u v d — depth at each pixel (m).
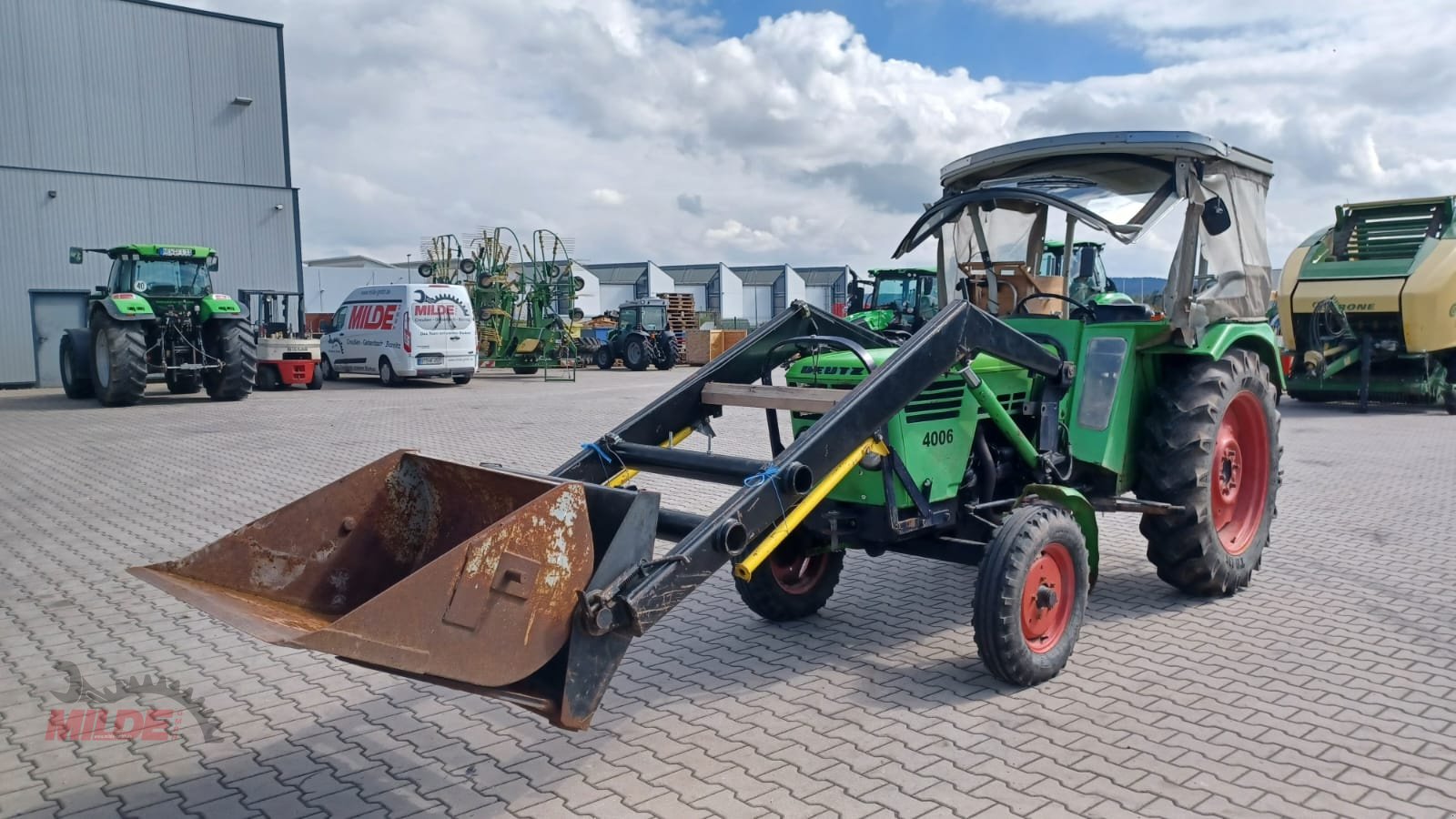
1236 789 3.33
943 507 4.70
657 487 8.91
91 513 7.83
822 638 5.02
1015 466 5.05
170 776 3.54
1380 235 14.14
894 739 3.77
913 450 4.48
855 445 3.97
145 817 3.24
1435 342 13.47
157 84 24.17
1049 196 4.88
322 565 3.62
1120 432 5.12
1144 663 4.54
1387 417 14.02
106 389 16.31
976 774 3.46
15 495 8.58
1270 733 3.78
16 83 22.20
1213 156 5.02
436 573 2.77
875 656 4.73
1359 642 4.81
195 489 8.86
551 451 11.10
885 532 4.52
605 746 3.76
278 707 4.17
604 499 3.41
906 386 4.15
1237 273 5.52
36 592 5.77
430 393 19.28
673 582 3.31
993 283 5.72
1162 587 5.83
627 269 68.19
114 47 23.52
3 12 21.98
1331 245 14.43
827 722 3.95
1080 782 3.39
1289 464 10.08
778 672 4.53
